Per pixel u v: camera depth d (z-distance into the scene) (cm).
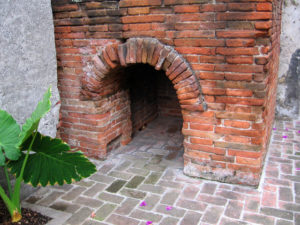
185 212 314
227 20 313
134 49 362
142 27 354
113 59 378
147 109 576
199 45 332
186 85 346
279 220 297
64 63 411
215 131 353
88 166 301
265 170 390
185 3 325
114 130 455
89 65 396
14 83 318
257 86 320
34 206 332
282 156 428
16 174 302
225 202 328
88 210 323
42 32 348
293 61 541
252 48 311
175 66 345
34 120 267
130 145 489
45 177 309
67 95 424
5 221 302
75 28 389
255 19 302
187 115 361
